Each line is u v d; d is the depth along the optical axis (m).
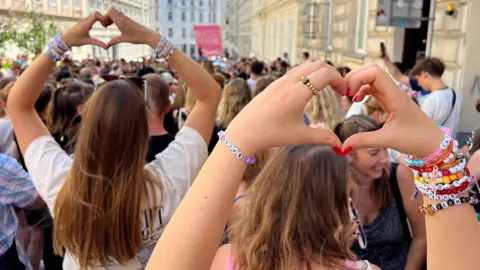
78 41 1.69
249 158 0.70
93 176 1.56
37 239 2.96
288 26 19.02
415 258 2.04
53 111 2.90
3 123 3.16
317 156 1.19
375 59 8.08
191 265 0.70
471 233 0.75
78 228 1.58
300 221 1.14
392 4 4.83
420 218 2.03
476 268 0.74
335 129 2.29
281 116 0.69
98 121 1.54
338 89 0.71
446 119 3.84
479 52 5.09
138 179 1.59
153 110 2.63
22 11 8.99
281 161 1.23
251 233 1.21
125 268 1.67
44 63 1.73
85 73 7.41
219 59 17.98
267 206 1.18
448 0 5.41
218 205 0.70
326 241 1.15
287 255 1.12
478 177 1.85
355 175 1.99
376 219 2.04
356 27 10.21
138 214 1.60
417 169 0.77
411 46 7.32
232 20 38.84
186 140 1.79
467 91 5.20
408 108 0.71
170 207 1.68
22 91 1.73
